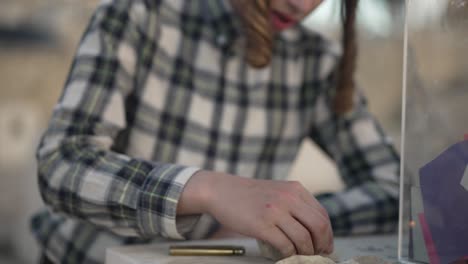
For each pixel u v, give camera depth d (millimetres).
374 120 1012
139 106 813
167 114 833
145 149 820
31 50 2682
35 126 2678
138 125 818
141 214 586
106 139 730
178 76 840
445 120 481
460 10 471
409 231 514
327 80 968
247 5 784
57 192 657
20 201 2375
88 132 721
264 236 519
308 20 961
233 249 556
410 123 506
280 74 917
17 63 2662
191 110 847
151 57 816
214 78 863
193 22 852
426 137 495
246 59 812
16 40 2650
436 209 487
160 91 826
